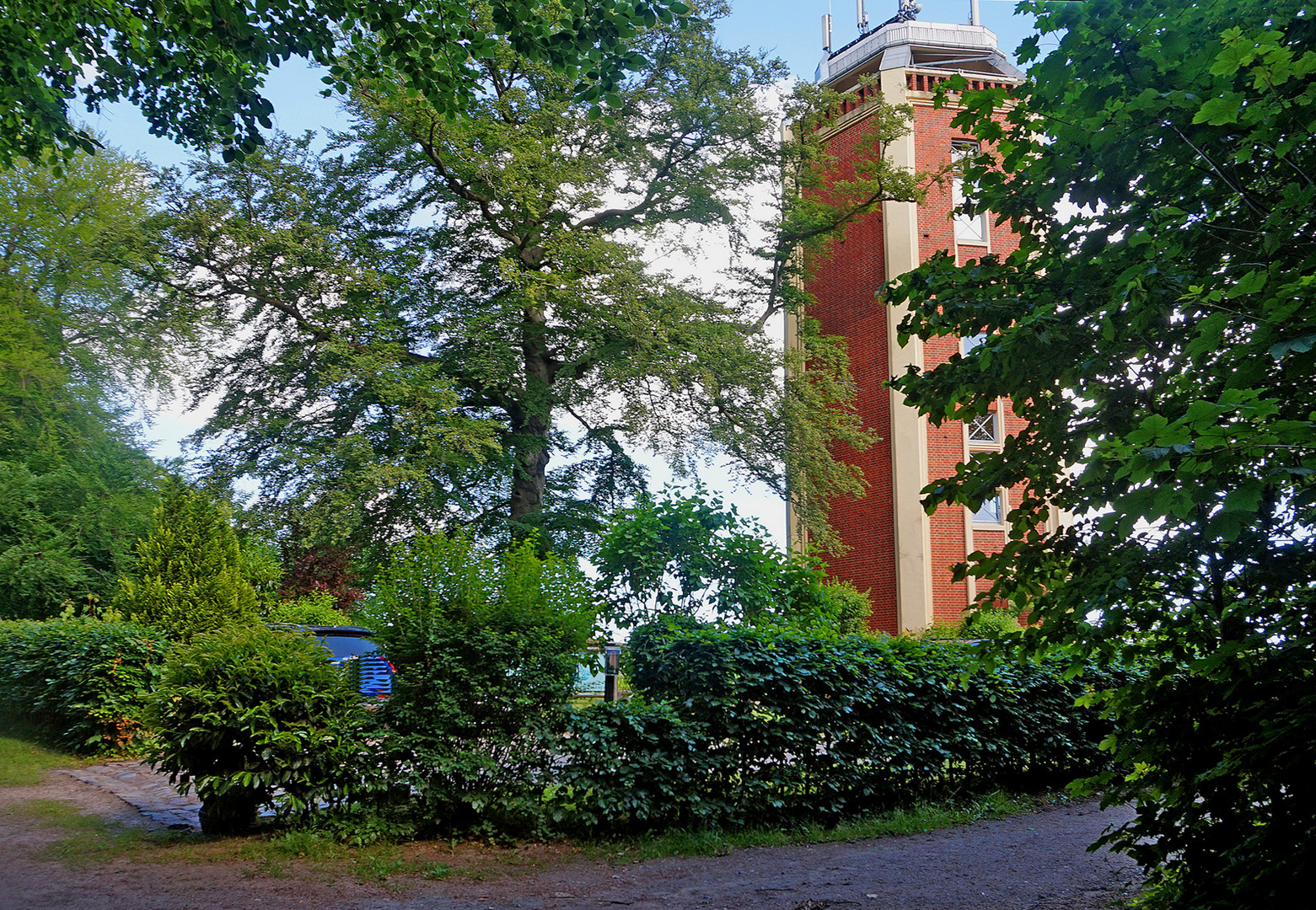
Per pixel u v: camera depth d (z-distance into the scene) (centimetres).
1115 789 395
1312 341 247
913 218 2553
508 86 1856
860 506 2525
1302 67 270
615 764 692
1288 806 313
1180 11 333
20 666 1241
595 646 852
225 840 666
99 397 2359
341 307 1711
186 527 1551
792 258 2264
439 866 609
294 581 2695
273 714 675
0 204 2333
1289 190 288
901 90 2656
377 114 1689
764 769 753
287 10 841
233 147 927
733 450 1903
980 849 682
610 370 1736
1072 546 406
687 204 2073
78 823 723
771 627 797
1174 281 324
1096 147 345
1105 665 418
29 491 1950
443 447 1619
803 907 531
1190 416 244
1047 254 416
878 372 2550
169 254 1742
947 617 2373
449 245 1950
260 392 1828
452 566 731
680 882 588
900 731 806
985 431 2486
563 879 595
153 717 677
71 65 891
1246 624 343
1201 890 356
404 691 702
